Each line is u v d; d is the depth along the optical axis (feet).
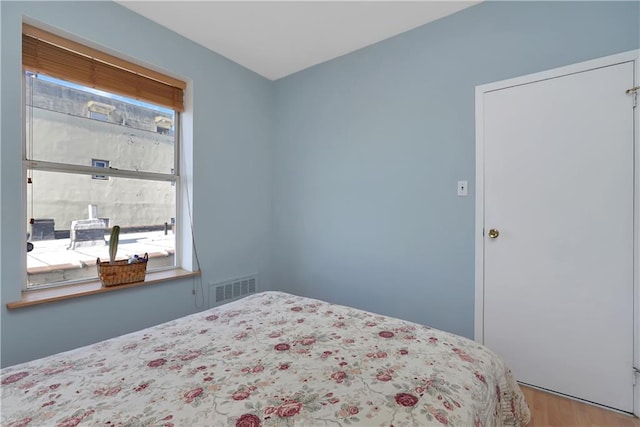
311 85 9.18
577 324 5.39
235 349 3.43
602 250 5.16
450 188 6.70
